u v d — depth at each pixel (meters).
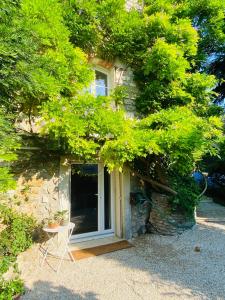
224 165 12.80
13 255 4.64
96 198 7.24
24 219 5.21
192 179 8.52
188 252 6.00
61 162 6.21
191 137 5.58
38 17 4.77
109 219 7.44
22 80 3.33
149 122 6.20
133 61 7.69
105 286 4.46
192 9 7.96
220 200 13.07
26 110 5.19
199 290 4.29
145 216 7.57
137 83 7.89
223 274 4.86
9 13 3.21
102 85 7.69
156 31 6.96
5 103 3.71
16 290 3.99
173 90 7.01
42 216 5.81
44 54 4.58
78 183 6.93
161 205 7.38
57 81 4.57
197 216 9.47
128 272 5.00
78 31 6.55
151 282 4.59
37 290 4.32
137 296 4.14
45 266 5.25
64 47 5.04
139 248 6.32
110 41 7.23
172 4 8.20
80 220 6.89
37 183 5.82
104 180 7.43
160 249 6.22
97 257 5.77
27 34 3.44
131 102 7.66
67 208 6.25
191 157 6.18
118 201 7.28
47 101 4.66
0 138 3.26
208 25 8.24
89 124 5.08
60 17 5.21
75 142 4.94
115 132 5.38
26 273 4.80
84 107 5.06
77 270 5.09
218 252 5.98
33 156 5.78
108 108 5.68
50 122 4.64
